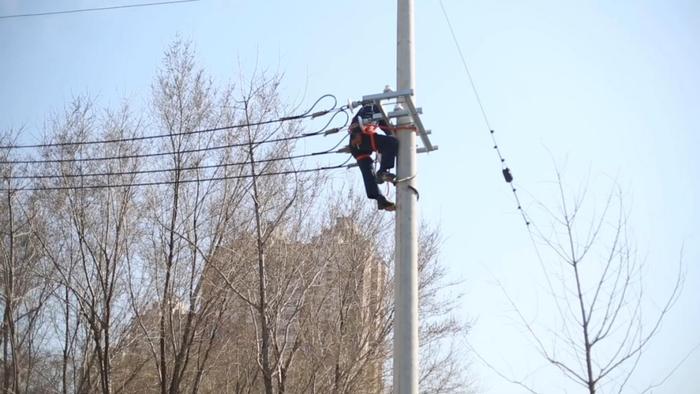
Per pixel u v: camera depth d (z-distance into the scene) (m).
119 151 15.98
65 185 15.98
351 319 17.53
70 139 16.58
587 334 8.12
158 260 15.47
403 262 7.51
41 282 18.56
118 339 16.31
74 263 16.58
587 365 8.02
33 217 17.09
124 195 15.84
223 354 18.11
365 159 8.48
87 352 16.94
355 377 16.78
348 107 8.61
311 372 16.62
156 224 15.48
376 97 8.28
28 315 18.50
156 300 15.88
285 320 15.53
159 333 15.05
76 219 15.80
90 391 15.87
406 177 7.95
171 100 15.88
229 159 15.26
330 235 17.80
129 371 17.95
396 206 7.88
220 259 15.05
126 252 15.75
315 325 16.45
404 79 8.45
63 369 17.30
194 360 18.22
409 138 8.16
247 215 15.21
